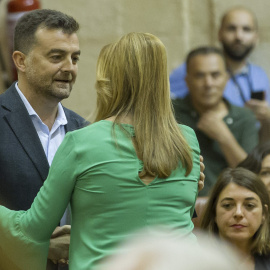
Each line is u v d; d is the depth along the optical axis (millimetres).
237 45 12578
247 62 12711
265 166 9016
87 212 4059
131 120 4211
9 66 11414
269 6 13453
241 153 11242
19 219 4328
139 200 4008
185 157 4191
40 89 5426
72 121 5895
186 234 4074
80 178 4043
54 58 5398
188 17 13578
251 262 7074
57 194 4090
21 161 5250
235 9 12711
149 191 4031
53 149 5648
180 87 11617
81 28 13102
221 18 12969
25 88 5531
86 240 4043
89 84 13070
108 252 3932
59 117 5750
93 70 13102
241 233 7051
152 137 4125
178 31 13508
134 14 13375
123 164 4023
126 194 3996
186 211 4207
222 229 7156
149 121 4176
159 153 4070
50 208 4125
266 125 11875
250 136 11508
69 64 5434
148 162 4035
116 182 3988
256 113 11930
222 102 11539
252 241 7125
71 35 5480
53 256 4898
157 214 4023
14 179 5211
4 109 5418
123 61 4219
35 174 5262
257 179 7199
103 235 3998
